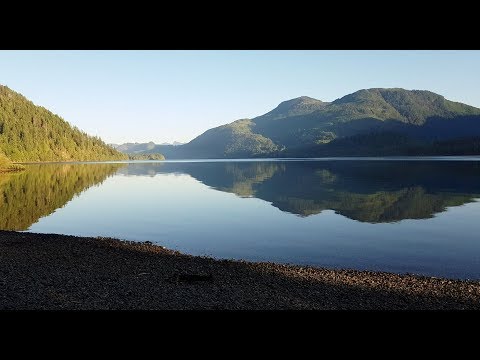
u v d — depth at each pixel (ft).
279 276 45.27
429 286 42.52
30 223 88.63
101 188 173.99
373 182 195.52
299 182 202.39
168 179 233.96
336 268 54.44
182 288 38.42
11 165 303.48
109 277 41.34
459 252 63.52
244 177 246.27
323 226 86.33
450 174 242.78
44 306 31.83
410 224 88.74
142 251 56.59
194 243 69.87
